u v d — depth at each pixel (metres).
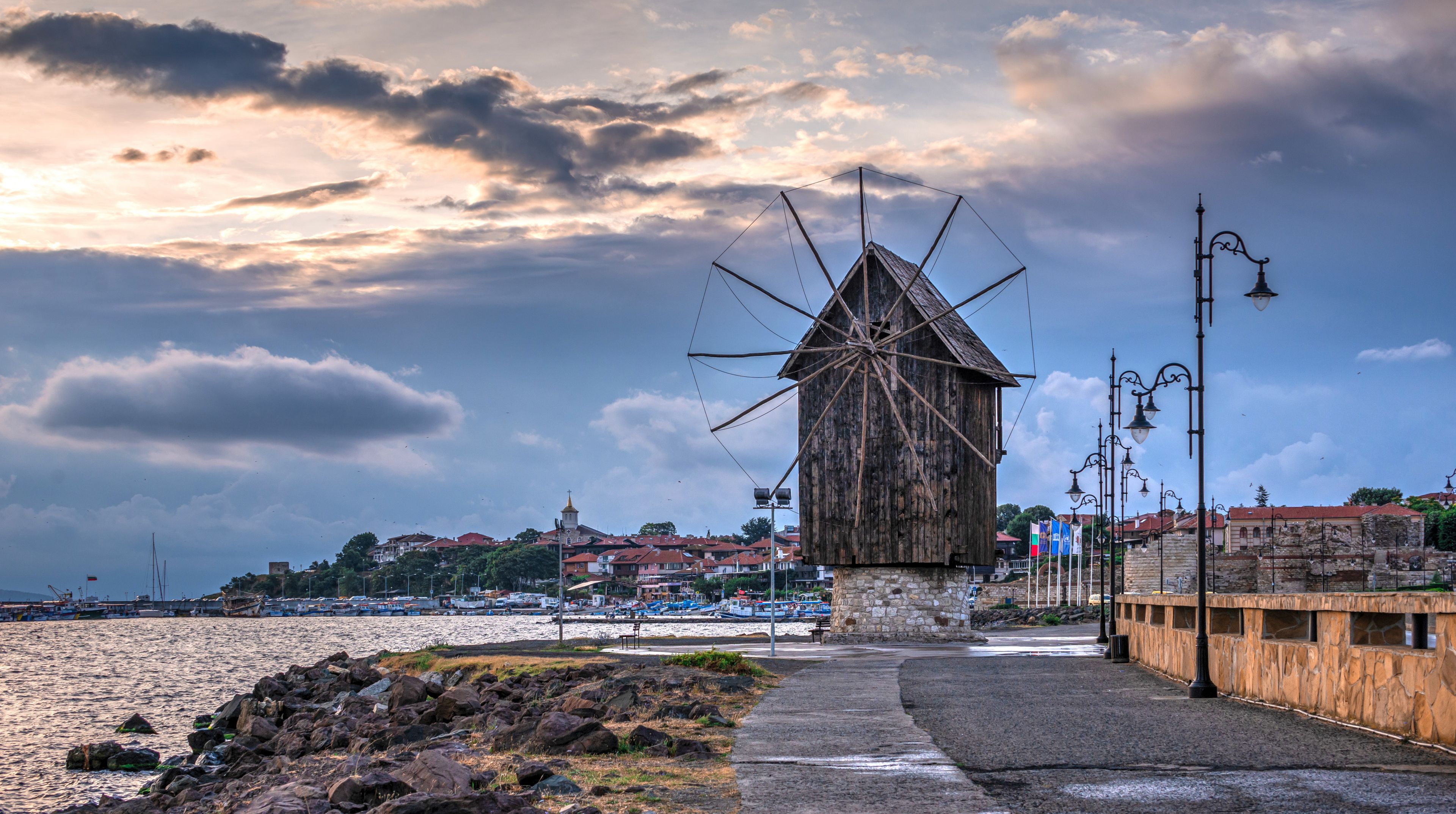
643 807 12.33
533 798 13.08
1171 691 24.86
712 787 13.49
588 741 16.69
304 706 41.81
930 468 52.16
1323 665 18.16
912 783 13.48
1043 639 55.91
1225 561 106.62
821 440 54.31
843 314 55.03
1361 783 12.61
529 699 27.81
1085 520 189.38
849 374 53.12
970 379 53.22
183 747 44.38
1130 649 35.12
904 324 53.47
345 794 13.70
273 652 128.00
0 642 159.50
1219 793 12.32
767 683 28.20
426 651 49.19
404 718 25.55
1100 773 13.87
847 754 15.90
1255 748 15.46
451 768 14.09
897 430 52.78
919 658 38.31
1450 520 133.38
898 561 52.31
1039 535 116.31
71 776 37.22
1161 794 12.40
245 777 25.59
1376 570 101.31
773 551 41.66
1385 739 15.73
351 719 31.56
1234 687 22.61
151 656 120.06
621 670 31.39
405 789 13.74
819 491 54.06
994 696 24.09
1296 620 20.95
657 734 17.28
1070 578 120.44
